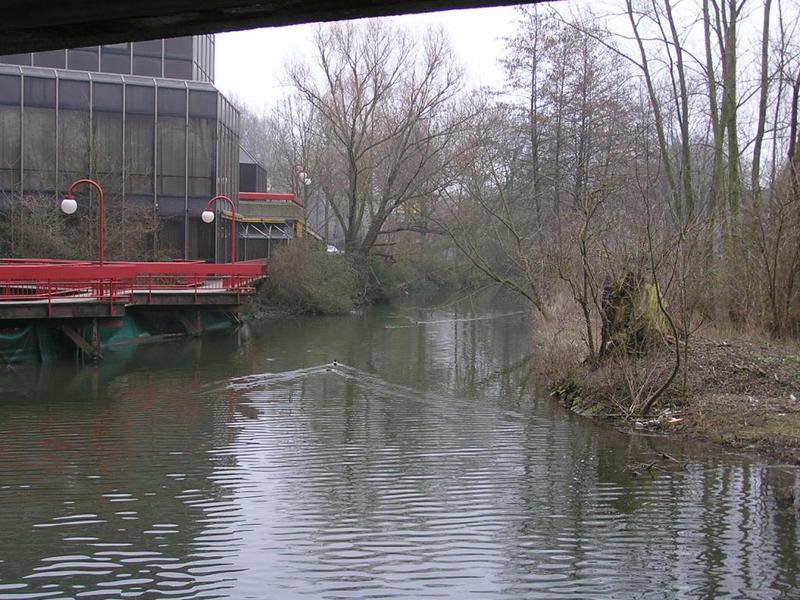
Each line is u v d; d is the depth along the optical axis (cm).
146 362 2041
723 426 1255
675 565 768
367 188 4247
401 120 3978
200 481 1030
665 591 715
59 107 3225
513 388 1750
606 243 1681
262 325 3073
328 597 702
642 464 1116
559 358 1706
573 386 1587
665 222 1653
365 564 770
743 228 1911
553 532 851
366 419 1415
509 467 1105
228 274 2569
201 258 3475
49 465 1099
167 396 1608
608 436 1287
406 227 4075
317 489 1002
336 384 1781
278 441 1250
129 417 1407
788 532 857
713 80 2019
